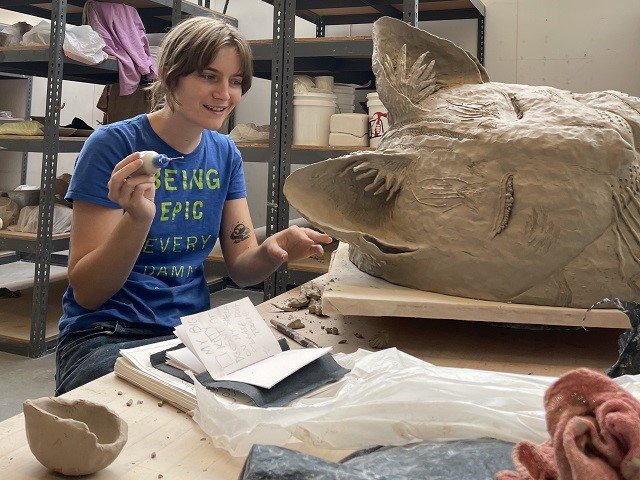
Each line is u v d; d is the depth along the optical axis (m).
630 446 0.49
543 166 1.39
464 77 1.71
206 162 1.57
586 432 0.51
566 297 1.40
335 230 1.52
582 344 1.49
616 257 1.38
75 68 3.53
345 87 3.00
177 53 1.34
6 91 4.81
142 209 1.25
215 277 4.04
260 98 4.08
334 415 0.91
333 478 0.69
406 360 1.10
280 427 0.88
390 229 1.59
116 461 0.85
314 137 2.66
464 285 1.46
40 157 4.89
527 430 0.88
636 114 1.46
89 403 0.88
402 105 1.61
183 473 0.83
